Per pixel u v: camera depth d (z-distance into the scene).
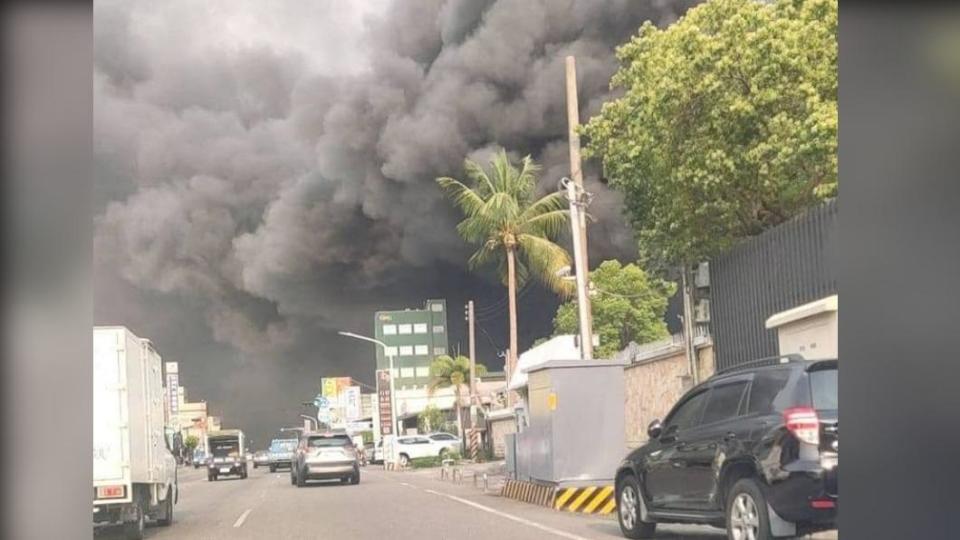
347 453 28.48
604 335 43.66
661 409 26.16
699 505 9.79
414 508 17.27
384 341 85.88
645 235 19.88
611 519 13.84
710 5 16.89
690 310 20.06
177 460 18.94
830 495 8.31
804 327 14.12
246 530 14.84
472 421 49.44
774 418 8.77
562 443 15.95
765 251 17.08
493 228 37.62
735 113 16.00
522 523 13.66
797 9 16.66
